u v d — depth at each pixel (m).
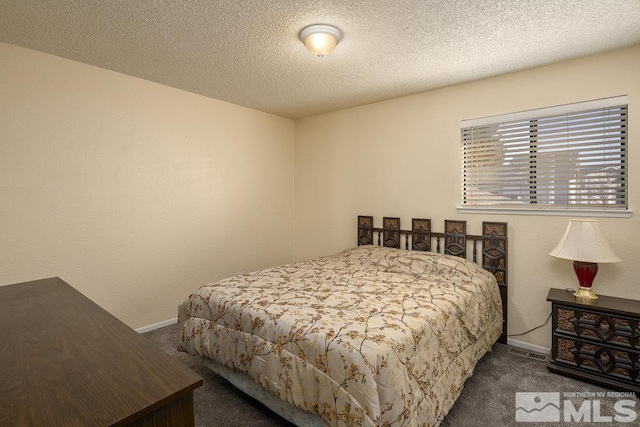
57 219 2.48
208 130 3.40
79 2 1.74
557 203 2.55
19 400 0.71
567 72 2.45
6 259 2.28
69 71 2.49
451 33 2.05
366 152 3.62
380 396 1.33
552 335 2.26
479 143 2.88
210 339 2.02
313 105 3.66
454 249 2.98
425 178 3.19
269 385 1.63
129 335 1.06
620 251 2.28
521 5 1.75
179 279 3.23
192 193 3.31
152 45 2.24
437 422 1.57
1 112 2.22
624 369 2.01
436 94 3.09
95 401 0.71
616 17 1.86
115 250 2.79
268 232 4.07
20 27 2.01
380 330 1.54
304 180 4.25
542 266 2.60
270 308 1.83
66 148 2.50
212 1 1.72
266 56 2.40
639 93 2.20
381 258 2.92
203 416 1.84
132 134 2.85
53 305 1.35
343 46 2.22
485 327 2.33
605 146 2.35
